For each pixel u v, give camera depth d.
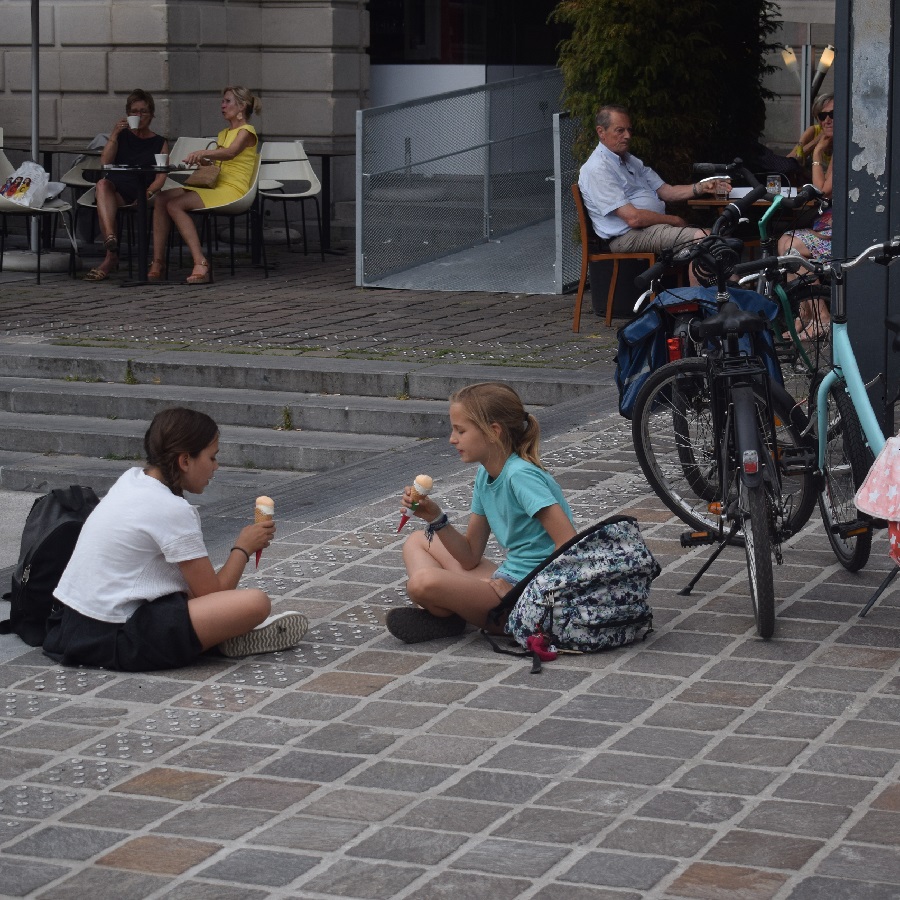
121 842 4.11
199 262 15.30
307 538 7.07
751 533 5.58
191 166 15.24
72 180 16.84
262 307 13.71
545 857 3.97
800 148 14.11
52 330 12.59
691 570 6.42
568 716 4.92
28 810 4.32
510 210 16.73
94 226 18.48
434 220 15.71
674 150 13.49
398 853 4.02
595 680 5.23
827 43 16.88
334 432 10.40
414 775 4.50
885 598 6.02
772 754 4.59
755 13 14.17
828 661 5.36
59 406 11.08
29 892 3.85
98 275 15.48
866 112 7.25
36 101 16.20
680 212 13.48
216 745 4.76
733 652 5.46
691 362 6.67
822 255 10.79
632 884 3.82
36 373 11.56
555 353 11.27
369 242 14.94
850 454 6.16
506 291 14.48
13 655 5.65
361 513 7.46
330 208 19.06
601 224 12.02
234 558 5.60
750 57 14.31
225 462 10.19
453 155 15.90
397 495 7.83
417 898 3.77
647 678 5.23
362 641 5.69
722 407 6.00
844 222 7.38
